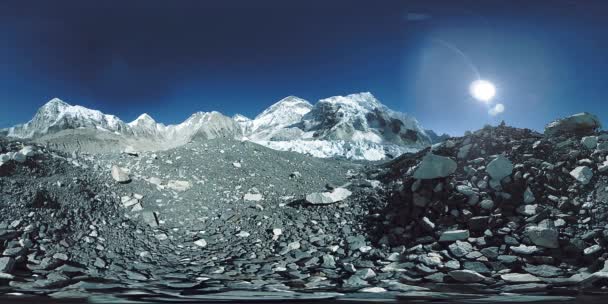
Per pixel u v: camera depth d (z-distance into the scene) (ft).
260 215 42.65
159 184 49.16
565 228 31.14
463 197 36.76
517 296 21.61
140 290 23.62
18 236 31.81
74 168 48.26
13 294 22.16
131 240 35.40
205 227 40.27
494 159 39.22
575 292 22.36
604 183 34.91
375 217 39.68
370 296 22.07
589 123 43.96
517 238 31.04
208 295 22.49
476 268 28.17
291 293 23.00
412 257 30.91
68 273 27.50
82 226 35.78
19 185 39.75
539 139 44.06
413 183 40.60
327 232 37.96
